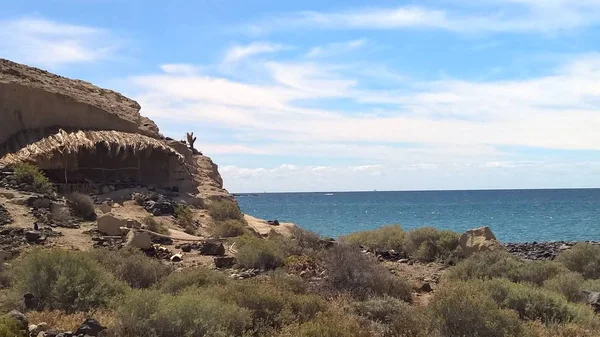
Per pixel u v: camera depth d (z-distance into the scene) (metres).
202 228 29.09
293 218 85.31
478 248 22.12
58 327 9.32
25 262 12.22
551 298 11.98
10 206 22.89
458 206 132.38
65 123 35.72
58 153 31.00
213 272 14.25
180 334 8.69
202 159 43.84
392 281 14.88
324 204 161.75
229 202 33.50
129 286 13.33
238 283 11.73
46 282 11.51
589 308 12.43
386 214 97.88
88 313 10.36
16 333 7.89
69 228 22.41
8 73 36.06
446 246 23.44
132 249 18.17
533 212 100.50
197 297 9.66
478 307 10.03
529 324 10.63
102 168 33.03
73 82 42.47
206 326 8.68
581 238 51.16
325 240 24.09
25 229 20.22
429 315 10.20
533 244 35.38
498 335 9.66
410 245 25.00
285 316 10.05
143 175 35.25
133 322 8.82
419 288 15.88
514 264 17.41
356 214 98.75
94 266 12.42
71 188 29.30
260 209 125.69
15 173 27.14
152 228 24.28
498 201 165.88
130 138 34.81
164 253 20.30
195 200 33.38
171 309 8.89
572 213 96.06
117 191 30.64
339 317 10.26
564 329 10.51
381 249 26.14
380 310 11.59
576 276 15.67
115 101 43.38
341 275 14.61
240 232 27.73
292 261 18.36
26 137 33.22
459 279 16.33
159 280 14.41
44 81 37.78
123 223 22.64
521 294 12.06
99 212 26.06
